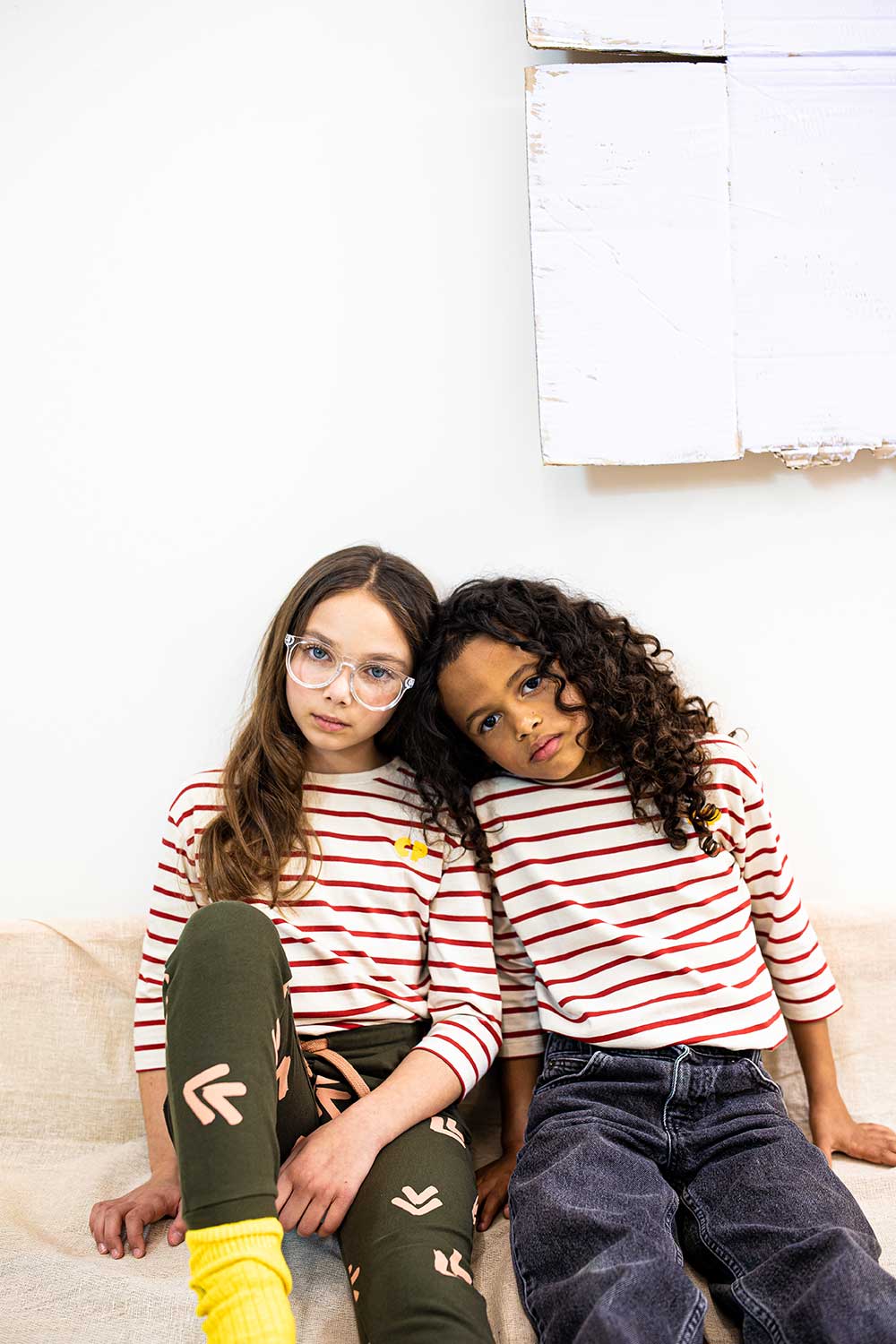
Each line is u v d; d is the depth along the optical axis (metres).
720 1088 0.99
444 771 1.12
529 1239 0.83
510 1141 1.08
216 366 1.25
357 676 1.06
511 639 1.06
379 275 1.25
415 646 1.10
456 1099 1.00
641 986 1.05
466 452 1.25
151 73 1.25
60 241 1.25
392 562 1.12
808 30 1.21
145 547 1.25
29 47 1.25
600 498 1.25
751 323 1.21
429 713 1.11
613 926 1.07
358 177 1.25
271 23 1.25
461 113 1.25
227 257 1.25
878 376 1.22
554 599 1.13
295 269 1.25
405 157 1.25
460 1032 1.03
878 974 1.18
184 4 1.25
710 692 1.26
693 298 1.20
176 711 1.26
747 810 1.12
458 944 1.09
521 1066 1.11
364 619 1.06
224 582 1.25
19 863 1.25
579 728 1.09
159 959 1.09
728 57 1.20
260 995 0.80
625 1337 0.68
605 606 1.24
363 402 1.25
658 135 1.19
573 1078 1.02
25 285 1.25
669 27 1.20
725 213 1.20
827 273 1.21
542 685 1.08
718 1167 0.93
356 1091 0.98
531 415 1.25
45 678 1.25
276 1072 0.82
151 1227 0.96
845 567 1.26
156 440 1.25
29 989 1.17
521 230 1.25
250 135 1.25
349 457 1.25
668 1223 0.86
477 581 1.17
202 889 1.10
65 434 1.25
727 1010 1.04
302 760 1.12
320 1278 0.88
